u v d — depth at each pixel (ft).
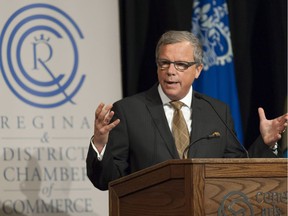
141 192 15.72
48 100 25.36
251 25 29.32
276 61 28.76
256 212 14.53
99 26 26.30
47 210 24.82
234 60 29.01
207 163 14.26
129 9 27.61
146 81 27.73
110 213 16.70
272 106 28.76
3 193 24.54
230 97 27.94
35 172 24.85
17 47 25.31
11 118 24.95
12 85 25.12
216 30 28.12
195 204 14.10
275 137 18.99
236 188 14.43
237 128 27.84
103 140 17.92
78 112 25.59
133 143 20.11
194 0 28.43
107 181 18.65
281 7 28.99
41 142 25.07
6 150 24.73
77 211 25.12
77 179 25.21
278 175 14.73
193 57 20.34
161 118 20.34
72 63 25.79
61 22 25.86
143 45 27.86
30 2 25.59
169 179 14.75
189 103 20.89
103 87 26.08
